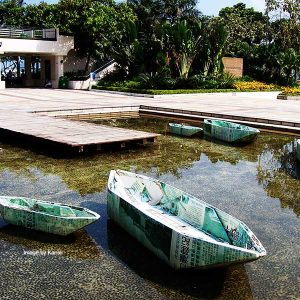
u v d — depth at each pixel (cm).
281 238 525
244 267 446
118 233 522
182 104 1834
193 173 823
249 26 3544
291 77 3181
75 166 838
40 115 1344
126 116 1620
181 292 399
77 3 2658
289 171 859
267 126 1314
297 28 3269
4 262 446
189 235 414
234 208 632
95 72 2836
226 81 2619
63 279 416
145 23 3194
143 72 2589
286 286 412
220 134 1147
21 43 2483
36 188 698
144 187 580
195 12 3238
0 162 857
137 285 409
